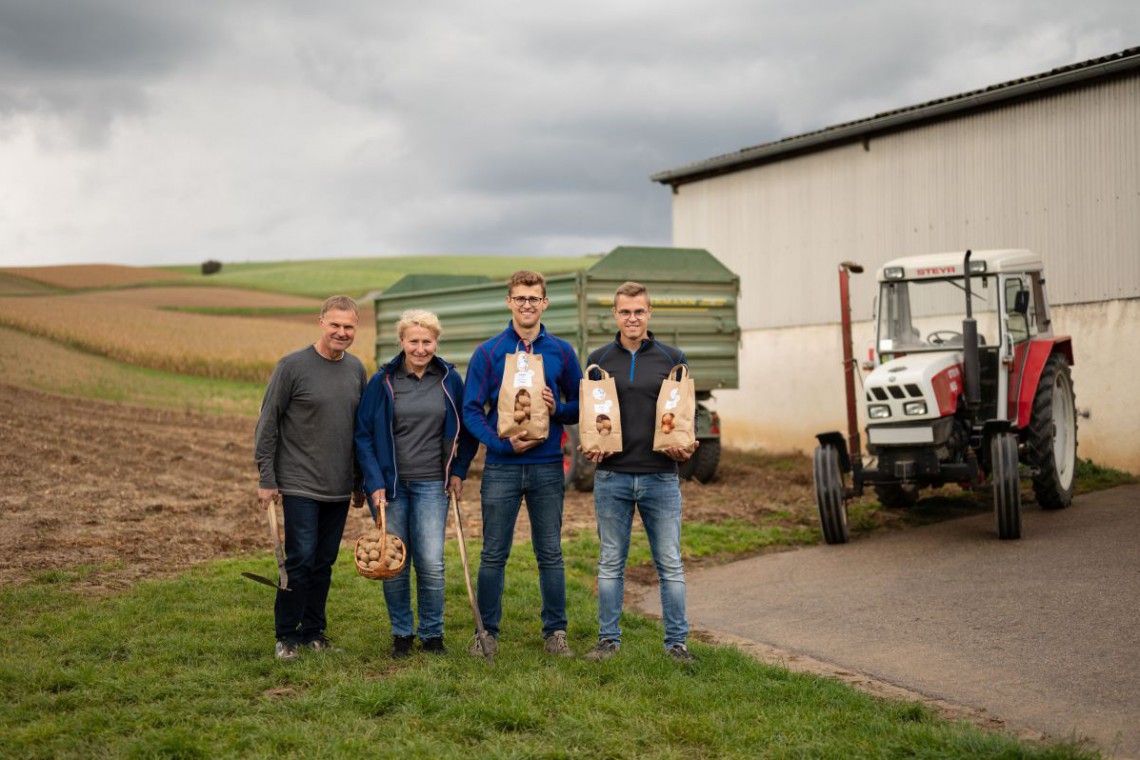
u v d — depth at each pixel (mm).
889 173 14398
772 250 16172
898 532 9328
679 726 4168
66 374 28031
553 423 5387
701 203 17484
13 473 12375
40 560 7617
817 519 10102
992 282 9164
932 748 3932
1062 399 10047
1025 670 5207
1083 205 12172
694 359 12305
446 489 5336
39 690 4594
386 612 6176
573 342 11695
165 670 4918
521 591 6848
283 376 5180
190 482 12523
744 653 5613
